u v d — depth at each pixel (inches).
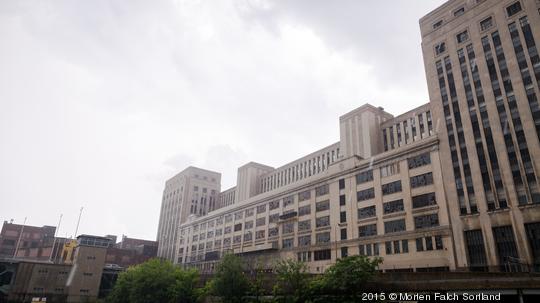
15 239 5265.8
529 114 1953.7
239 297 1956.2
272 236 3454.7
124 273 2832.2
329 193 2955.2
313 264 2881.4
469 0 2422.5
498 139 2038.6
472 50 2309.3
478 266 1932.8
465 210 2066.9
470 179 2100.1
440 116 2354.8
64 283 3179.1
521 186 1893.5
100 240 3607.3
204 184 5841.5
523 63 2049.7
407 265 2219.5
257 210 3799.2
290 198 3373.5
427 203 2247.8
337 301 1477.6
